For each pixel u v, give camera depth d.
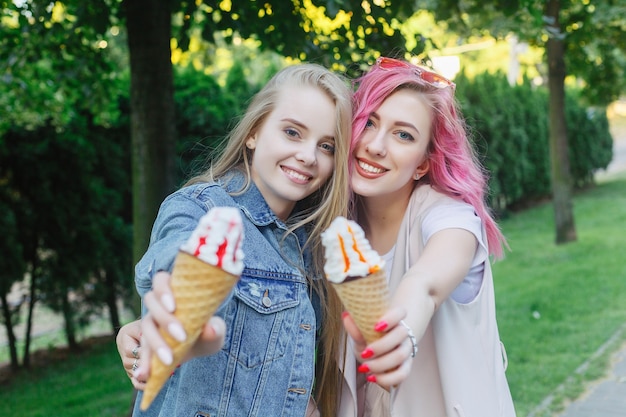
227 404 1.72
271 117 1.84
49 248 7.09
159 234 1.67
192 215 1.66
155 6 4.60
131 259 7.85
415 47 4.99
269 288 1.79
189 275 1.20
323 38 5.36
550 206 17.09
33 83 7.52
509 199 16.23
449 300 1.90
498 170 15.10
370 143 1.91
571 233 11.77
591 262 9.95
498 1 5.70
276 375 1.78
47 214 7.00
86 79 7.02
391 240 2.14
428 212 1.95
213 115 8.67
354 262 1.32
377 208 2.13
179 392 1.73
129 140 8.22
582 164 20.06
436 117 1.98
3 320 7.11
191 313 1.20
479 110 14.71
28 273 7.17
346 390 2.04
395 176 1.93
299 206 2.07
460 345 1.90
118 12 5.37
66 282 7.20
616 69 13.45
